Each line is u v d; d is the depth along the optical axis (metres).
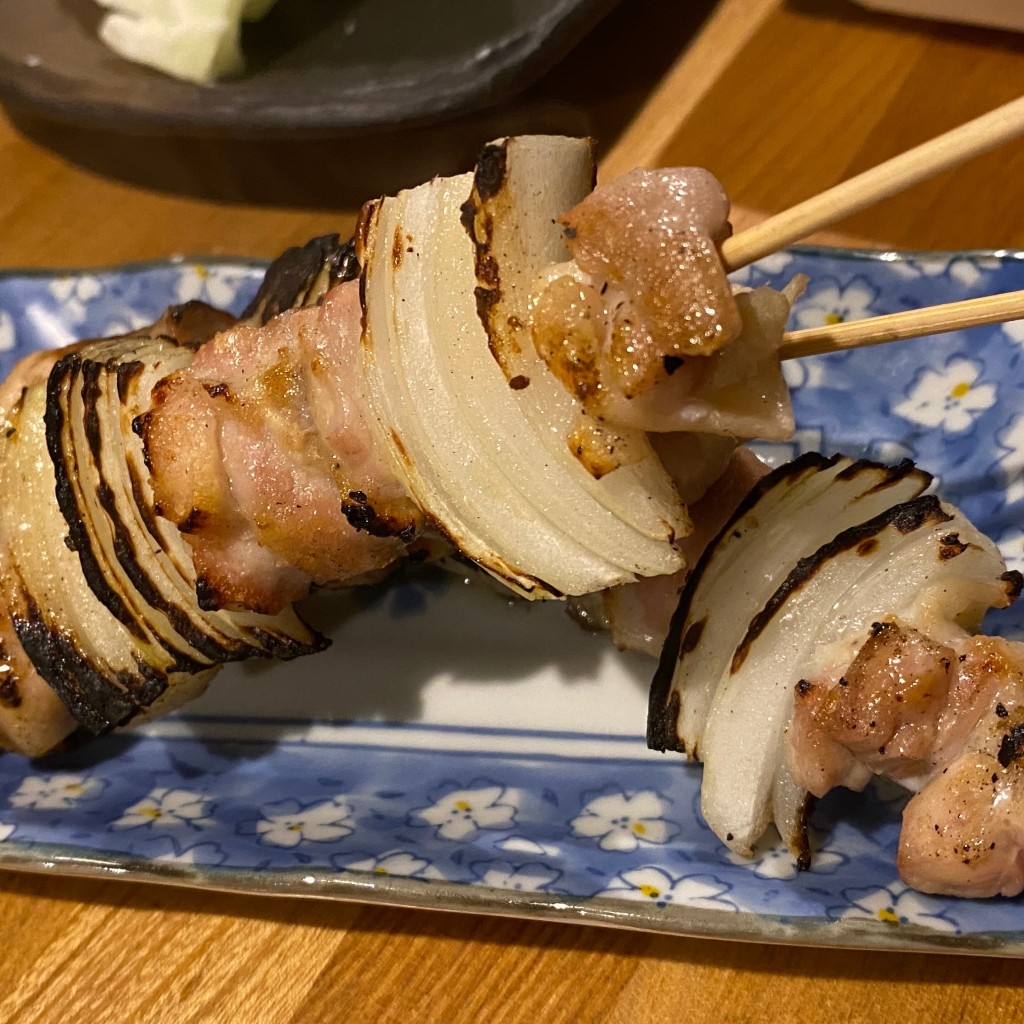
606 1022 0.18
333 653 0.23
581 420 0.16
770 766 0.18
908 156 0.14
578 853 0.19
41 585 0.20
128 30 0.32
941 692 0.17
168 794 0.21
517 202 0.16
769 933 0.17
